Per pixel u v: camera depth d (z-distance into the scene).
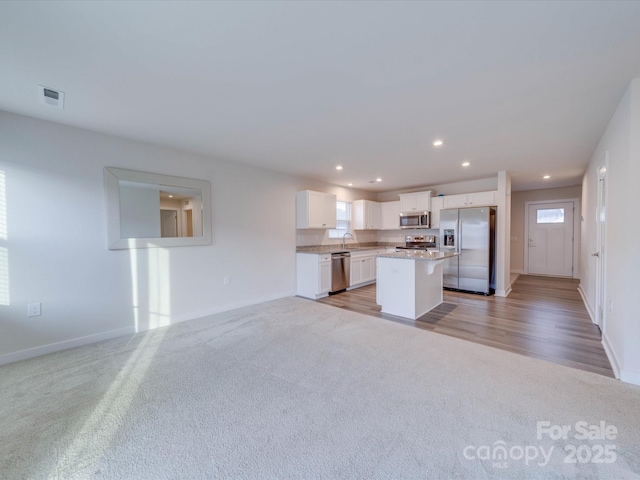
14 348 2.56
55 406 1.89
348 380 2.20
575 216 6.61
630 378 2.10
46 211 2.70
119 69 1.85
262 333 3.23
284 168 4.66
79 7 1.32
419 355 2.63
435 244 6.25
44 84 2.04
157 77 1.96
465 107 2.43
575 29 1.49
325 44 1.62
